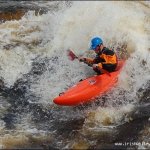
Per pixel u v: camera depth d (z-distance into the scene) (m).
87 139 19.59
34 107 22.34
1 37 28.22
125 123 20.56
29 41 27.98
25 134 20.17
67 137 19.86
